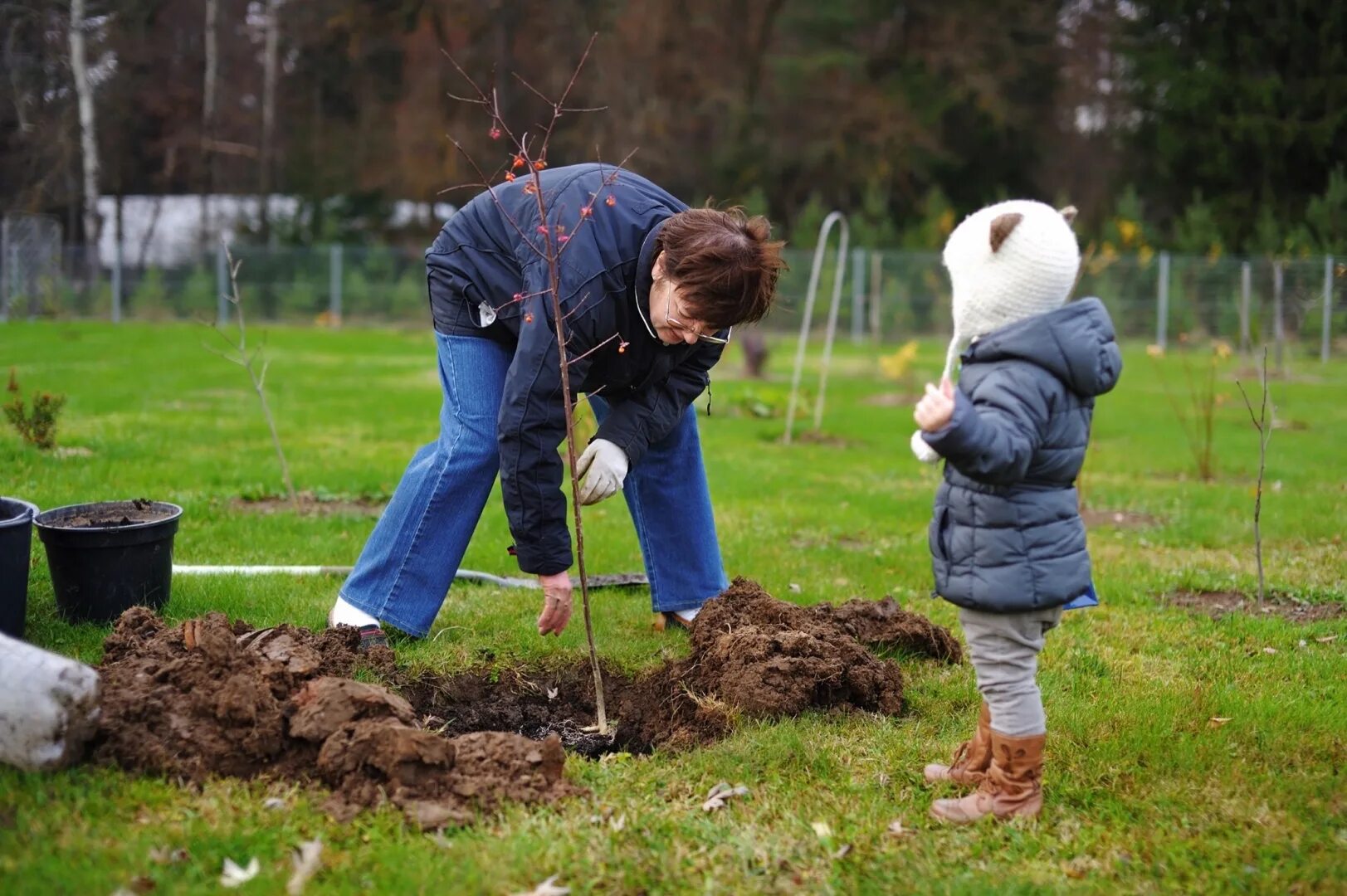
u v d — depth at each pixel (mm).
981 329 2840
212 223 29109
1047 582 2785
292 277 25453
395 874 2564
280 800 2838
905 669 4133
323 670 3518
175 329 21578
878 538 6453
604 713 3727
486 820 2834
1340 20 28609
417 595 4035
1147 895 2631
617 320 3561
